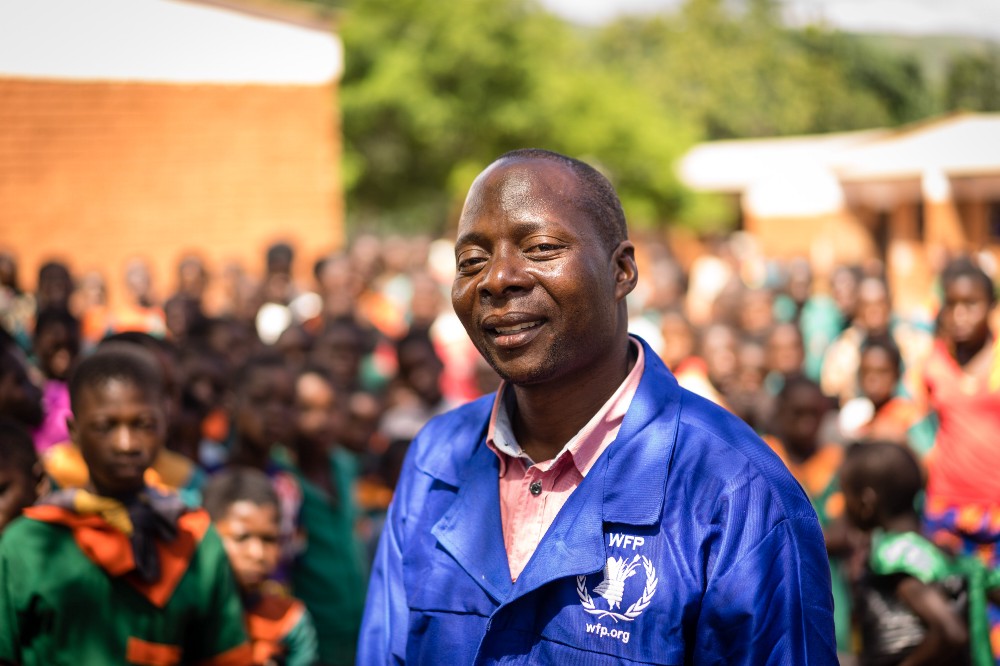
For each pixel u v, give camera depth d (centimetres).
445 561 179
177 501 269
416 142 2211
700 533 163
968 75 2902
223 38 894
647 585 162
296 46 922
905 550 309
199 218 925
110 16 837
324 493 433
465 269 173
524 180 170
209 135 915
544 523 176
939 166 1603
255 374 417
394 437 533
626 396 178
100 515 255
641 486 167
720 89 3928
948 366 412
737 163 2286
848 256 1867
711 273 1365
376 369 717
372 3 2230
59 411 428
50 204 871
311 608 418
